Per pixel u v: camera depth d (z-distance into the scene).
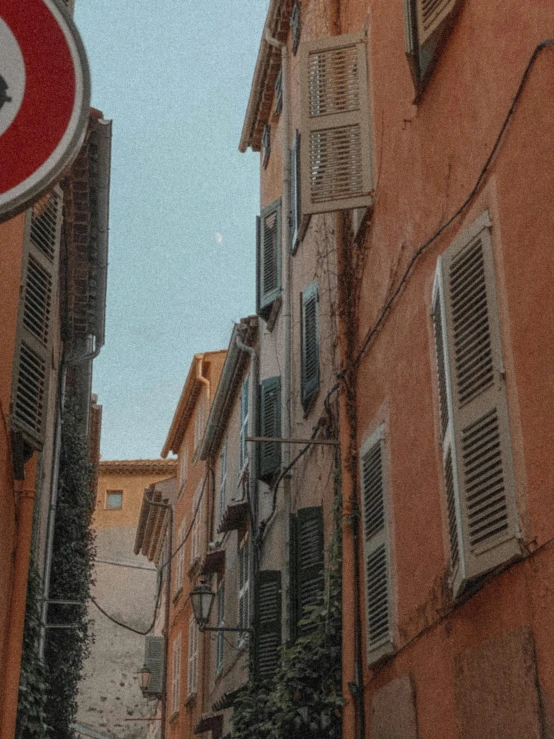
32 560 10.80
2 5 4.48
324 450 11.56
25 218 9.48
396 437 8.08
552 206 5.18
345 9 10.94
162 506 29.98
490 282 5.88
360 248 9.73
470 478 5.87
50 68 4.47
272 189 17.48
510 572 5.48
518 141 5.68
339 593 9.72
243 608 16.91
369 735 8.57
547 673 5.01
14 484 9.39
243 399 19.53
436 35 7.10
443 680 6.61
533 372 5.29
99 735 36.09
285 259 15.06
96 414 25.27
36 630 10.51
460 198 6.69
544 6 5.39
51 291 9.97
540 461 5.15
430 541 7.04
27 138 4.39
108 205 14.38
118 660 38.59
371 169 9.30
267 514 15.27
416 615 7.30
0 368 8.36
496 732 5.61
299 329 14.04
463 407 6.03
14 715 9.07
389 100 8.73
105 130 12.93
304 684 9.74
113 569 41.00
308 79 9.67
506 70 5.92
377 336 8.91
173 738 26.23
